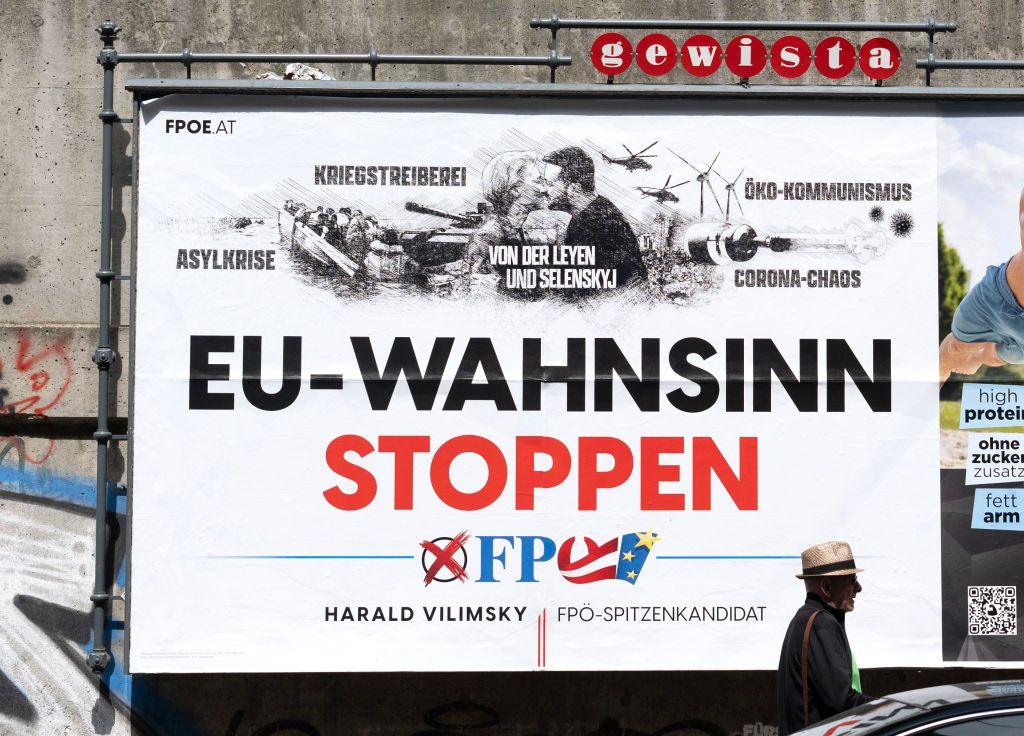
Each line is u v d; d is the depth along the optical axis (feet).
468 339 19.34
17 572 20.47
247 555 18.97
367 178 19.42
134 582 18.81
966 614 19.20
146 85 19.16
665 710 20.35
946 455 19.36
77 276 20.88
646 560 19.13
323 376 19.20
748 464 19.30
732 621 19.10
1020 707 12.16
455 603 19.02
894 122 19.70
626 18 21.50
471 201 19.45
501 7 21.49
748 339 19.43
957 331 19.51
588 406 19.30
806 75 21.40
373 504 19.11
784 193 19.60
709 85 19.61
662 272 19.47
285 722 20.25
